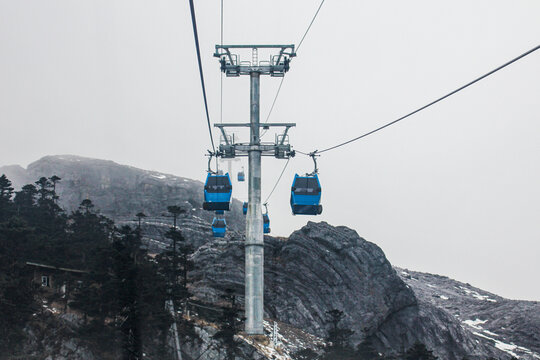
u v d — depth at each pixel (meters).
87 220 103.75
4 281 65.19
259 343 70.94
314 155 41.78
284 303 120.56
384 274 134.38
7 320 62.44
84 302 63.28
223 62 41.91
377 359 81.62
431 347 129.62
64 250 81.94
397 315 132.00
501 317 190.25
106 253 68.25
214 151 43.72
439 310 140.12
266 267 129.38
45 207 112.19
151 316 66.69
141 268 68.12
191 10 15.35
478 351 135.62
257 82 43.00
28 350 62.56
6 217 100.62
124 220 199.50
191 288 119.12
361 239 139.88
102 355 61.91
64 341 64.19
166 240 182.88
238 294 118.69
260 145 43.97
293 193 41.38
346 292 126.81
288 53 41.97
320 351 97.44
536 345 166.12
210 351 71.00
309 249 132.38
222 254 128.12
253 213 44.56
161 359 65.06
